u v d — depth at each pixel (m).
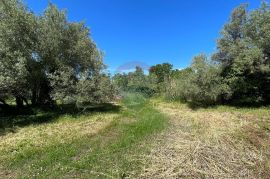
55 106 16.55
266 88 16.95
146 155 7.01
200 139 8.28
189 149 7.13
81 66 15.87
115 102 22.88
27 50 13.10
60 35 14.55
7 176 6.03
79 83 14.33
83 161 6.70
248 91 17.27
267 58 16.03
